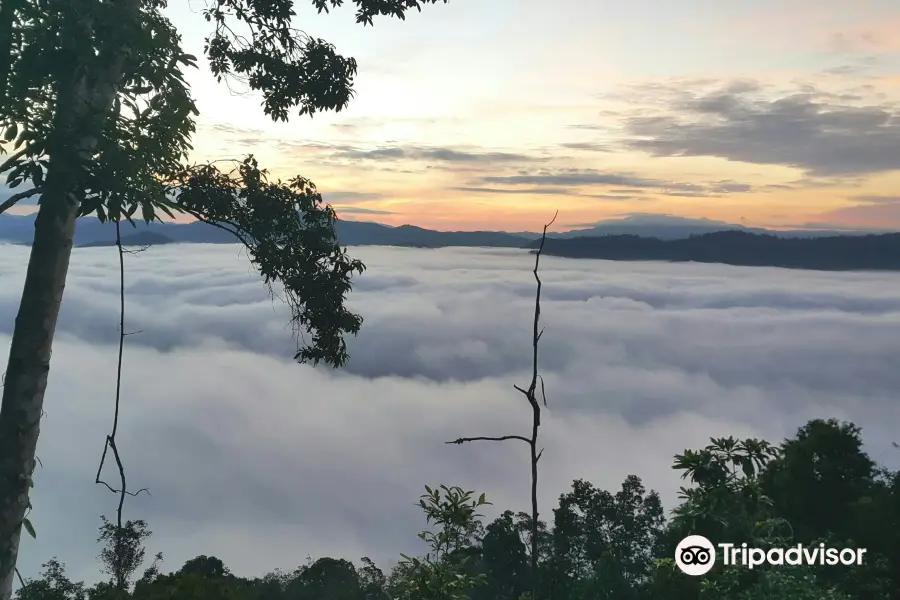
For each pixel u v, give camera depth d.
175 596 9.38
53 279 5.54
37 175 4.66
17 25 4.80
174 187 7.52
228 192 7.81
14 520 5.56
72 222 5.59
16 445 5.52
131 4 5.44
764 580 4.71
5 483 5.49
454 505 4.67
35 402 5.59
